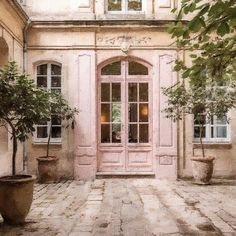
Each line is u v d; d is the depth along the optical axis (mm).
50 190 9070
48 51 11062
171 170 10953
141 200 7836
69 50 11078
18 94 5602
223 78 4121
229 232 5445
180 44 3830
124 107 11203
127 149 11156
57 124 11109
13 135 5926
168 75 11070
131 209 6973
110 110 11219
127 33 11117
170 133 11016
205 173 9867
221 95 9414
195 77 3799
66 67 11062
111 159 11164
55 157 10305
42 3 11031
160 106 11047
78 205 7344
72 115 10398
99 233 5395
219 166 11023
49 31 11039
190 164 11031
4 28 8938
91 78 11047
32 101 5723
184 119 11047
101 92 11234
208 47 3686
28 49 11031
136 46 11094
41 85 11133
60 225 5836
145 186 9648
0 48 9406
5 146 9367
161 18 11000
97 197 8180
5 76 5699
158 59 11086
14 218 5789
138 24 10969
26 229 5605
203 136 11148
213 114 9516
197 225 5836
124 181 10445
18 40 10430
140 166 11148
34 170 10938
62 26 10977
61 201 7746
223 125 11156
